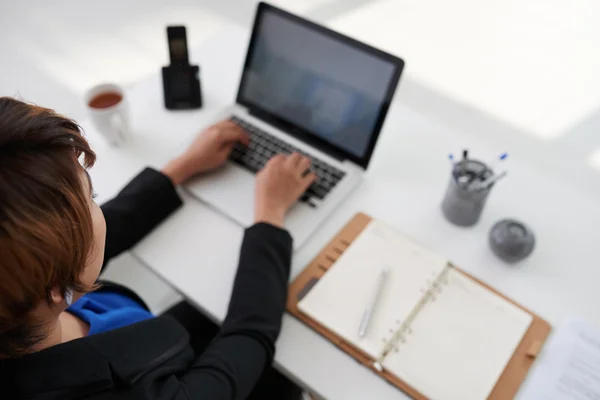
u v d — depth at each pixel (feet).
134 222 2.94
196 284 2.88
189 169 3.23
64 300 1.53
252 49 3.61
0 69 6.52
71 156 1.35
